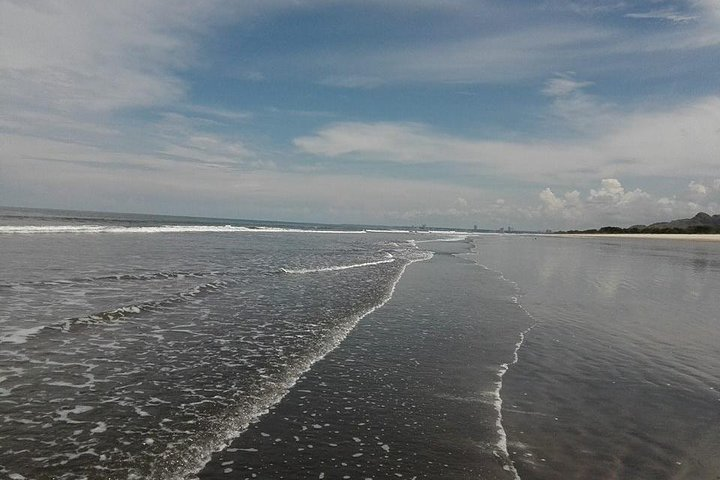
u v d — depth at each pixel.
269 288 15.45
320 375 7.82
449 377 8.02
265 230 67.94
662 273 25.66
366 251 34.38
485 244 62.00
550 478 4.96
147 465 4.79
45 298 11.96
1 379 6.82
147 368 7.64
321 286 16.45
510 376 8.16
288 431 5.79
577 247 58.75
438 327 11.49
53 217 63.41
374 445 5.56
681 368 8.78
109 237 33.72
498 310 13.81
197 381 7.22
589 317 13.08
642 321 12.70
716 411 6.87
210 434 5.57
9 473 4.47
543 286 19.28
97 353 8.20
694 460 5.43
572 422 6.37
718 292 18.66
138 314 11.03
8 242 25.47
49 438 5.23
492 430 6.07
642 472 5.13
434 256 34.50
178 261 21.22
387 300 14.71
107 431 5.48
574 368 8.65
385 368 8.34
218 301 12.98
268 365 8.11
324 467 5.02
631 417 6.57
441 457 5.35
